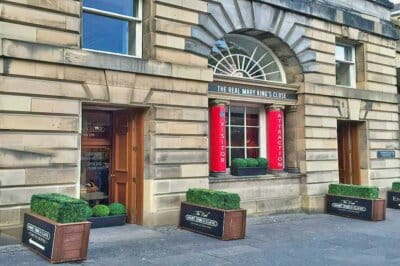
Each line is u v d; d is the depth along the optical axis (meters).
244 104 14.13
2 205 8.68
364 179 16.77
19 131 8.95
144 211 11.05
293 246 9.43
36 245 8.11
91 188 11.54
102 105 10.54
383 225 12.41
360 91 16.41
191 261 7.93
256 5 13.28
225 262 7.92
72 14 9.83
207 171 11.95
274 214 13.90
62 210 7.62
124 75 10.49
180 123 11.46
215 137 12.97
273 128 14.33
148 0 11.34
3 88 8.75
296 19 14.38
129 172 11.50
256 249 9.03
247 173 13.48
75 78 9.74
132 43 11.52
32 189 9.06
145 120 11.13
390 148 17.59
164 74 11.11
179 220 11.13
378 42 17.44
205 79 11.90
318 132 14.84
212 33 12.27
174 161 11.31
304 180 14.57
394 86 18.02
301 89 14.54
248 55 14.38
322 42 15.24
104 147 11.84
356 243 9.87
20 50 8.92
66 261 7.57
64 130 9.55
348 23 16.12
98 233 10.20
